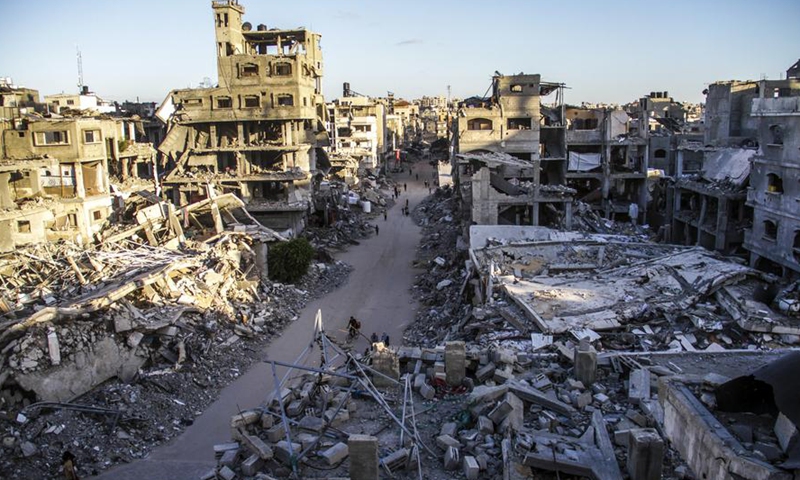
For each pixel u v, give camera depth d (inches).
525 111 2967.5
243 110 2731.3
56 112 2522.1
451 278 2031.3
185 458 1084.5
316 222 3024.1
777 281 1330.0
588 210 2507.4
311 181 2950.3
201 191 2701.8
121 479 1016.9
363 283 2233.0
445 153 6289.4
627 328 1199.6
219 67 2728.8
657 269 1450.5
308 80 2869.1
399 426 813.9
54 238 1957.4
